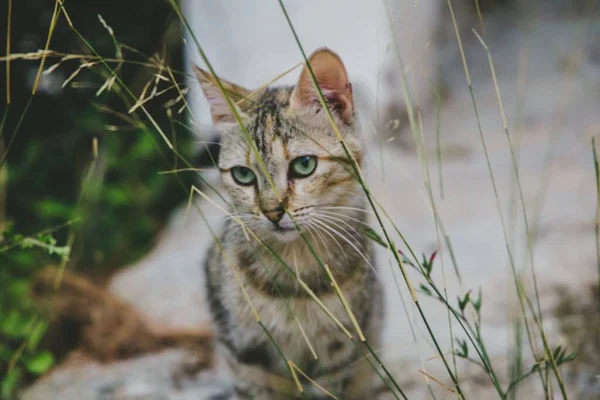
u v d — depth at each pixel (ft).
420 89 5.19
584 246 3.46
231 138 2.66
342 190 2.64
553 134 4.83
